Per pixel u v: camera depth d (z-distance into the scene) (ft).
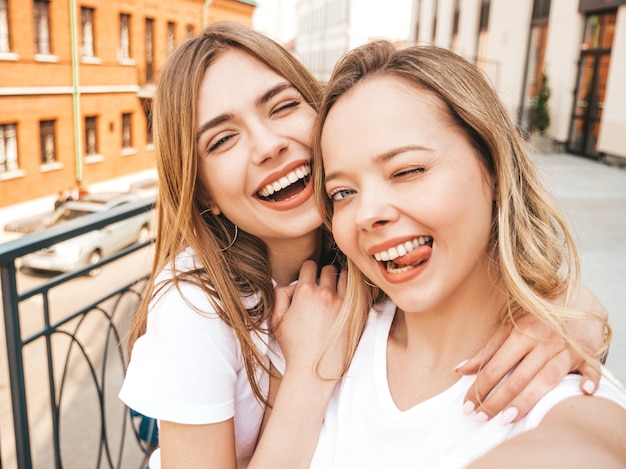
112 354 17.78
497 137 2.62
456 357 2.93
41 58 53.67
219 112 3.30
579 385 2.37
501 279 2.86
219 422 3.10
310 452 3.19
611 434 2.03
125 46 63.67
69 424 13.37
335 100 2.87
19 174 52.80
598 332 2.78
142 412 3.04
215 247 3.49
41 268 30.32
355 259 2.86
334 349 3.35
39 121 54.65
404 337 3.25
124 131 65.21
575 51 40.52
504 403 2.54
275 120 3.42
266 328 3.53
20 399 5.18
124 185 65.26
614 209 22.81
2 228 49.29
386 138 2.53
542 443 1.75
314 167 3.31
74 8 56.18
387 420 2.94
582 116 39.83
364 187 2.62
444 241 2.56
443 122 2.56
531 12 46.57
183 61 3.35
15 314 4.98
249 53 3.39
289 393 3.26
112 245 32.65
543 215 2.92
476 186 2.60
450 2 61.36
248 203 3.49
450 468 2.55
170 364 3.02
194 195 3.59
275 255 3.90
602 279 14.64
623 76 34.60
